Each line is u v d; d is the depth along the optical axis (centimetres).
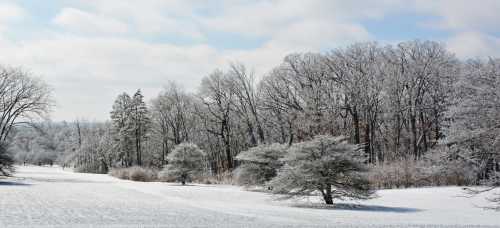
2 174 4434
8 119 5400
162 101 8094
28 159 15050
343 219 1662
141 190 3428
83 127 13550
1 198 2141
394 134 6209
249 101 6225
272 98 5928
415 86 5600
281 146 3669
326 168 2398
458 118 2175
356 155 2477
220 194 3153
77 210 1686
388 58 5612
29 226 1184
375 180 3728
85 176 6619
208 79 6344
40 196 2398
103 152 10312
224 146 7569
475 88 2055
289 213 1883
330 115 5512
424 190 3294
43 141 15888
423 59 5497
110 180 5328
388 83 5434
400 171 3806
